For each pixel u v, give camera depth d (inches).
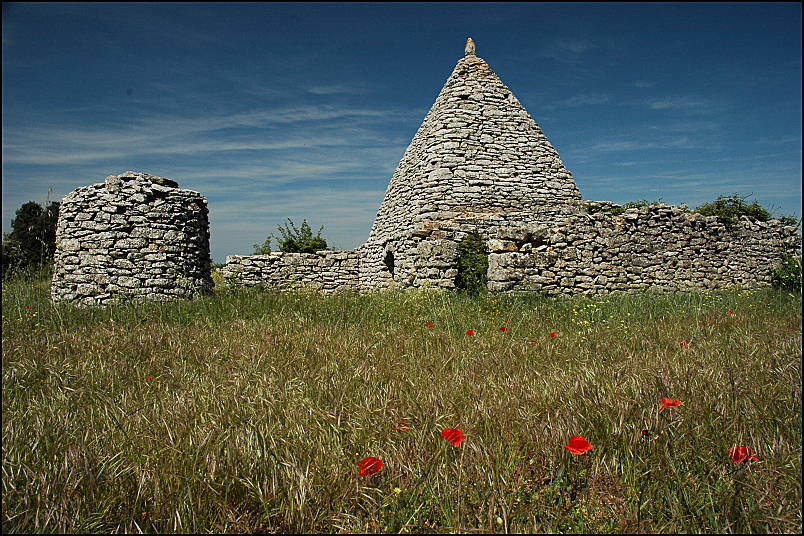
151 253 448.8
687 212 593.6
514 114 697.6
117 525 97.6
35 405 157.9
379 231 786.8
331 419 142.9
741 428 124.9
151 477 107.7
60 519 94.0
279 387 174.9
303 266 719.1
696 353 213.6
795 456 107.8
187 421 140.9
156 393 175.6
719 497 100.1
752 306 400.5
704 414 130.5
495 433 129.2
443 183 657.0
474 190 658.8
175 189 468.4
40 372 200.7
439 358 226.1
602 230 531.2
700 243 591.8
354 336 272.1
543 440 121.9
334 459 117.5
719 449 117.0
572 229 518.9
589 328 296.4
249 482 104.6
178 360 226.4
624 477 107.0
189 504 99.1
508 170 674.2
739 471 105.2
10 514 96.9
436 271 472.4
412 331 295.4
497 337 277.6
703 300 434.6
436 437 126.6
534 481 110.7
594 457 114.4
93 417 149.6
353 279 733.9
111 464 113.7
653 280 554.3
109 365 213.5
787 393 143.8
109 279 435.5
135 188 450.0
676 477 105.7
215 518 99.0
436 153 668.7
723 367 178.7
